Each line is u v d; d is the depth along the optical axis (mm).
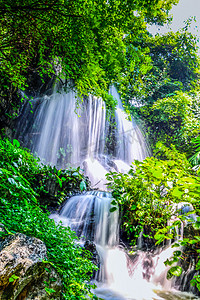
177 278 5797
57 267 2613
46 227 3611
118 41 4195
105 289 5328
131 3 3703
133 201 3225
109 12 3719
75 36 3809
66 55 4844
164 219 3199
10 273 1896
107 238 7297
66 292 2588
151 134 19828
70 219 7605
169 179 2477
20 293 1981
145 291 5555
